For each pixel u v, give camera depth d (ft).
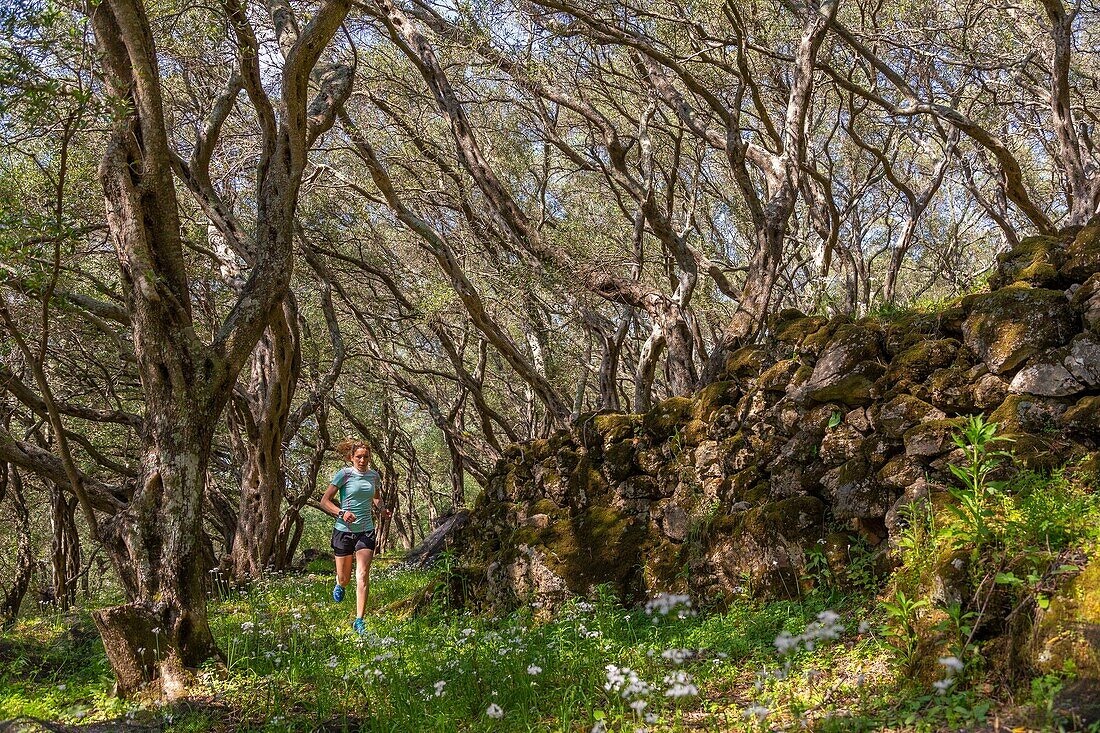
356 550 25.68
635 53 42.57
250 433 45.75
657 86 39.78
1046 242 19.49
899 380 19.85
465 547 30.30
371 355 66.64
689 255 37.24
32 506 72.59
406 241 62.28
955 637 13.48
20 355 47.67
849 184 64.44
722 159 63.77
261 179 27.61
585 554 24.98
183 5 34.30
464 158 40.55
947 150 50.26
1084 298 17.75
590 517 25.81
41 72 21.83
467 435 74.13
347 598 31.81
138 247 20.08
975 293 20.61
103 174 20.35
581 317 41.68
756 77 49.80
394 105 50.98
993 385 18.26
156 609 19.06
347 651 21.17
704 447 24.26
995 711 11.92
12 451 33.73
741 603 20.38
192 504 19.83
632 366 63.31
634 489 25.52
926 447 18.26
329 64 33.19
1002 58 45.34
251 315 21.39
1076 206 33.65
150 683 18.42
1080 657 11.45
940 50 49.21
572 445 28.09
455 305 52.65
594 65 45.42
